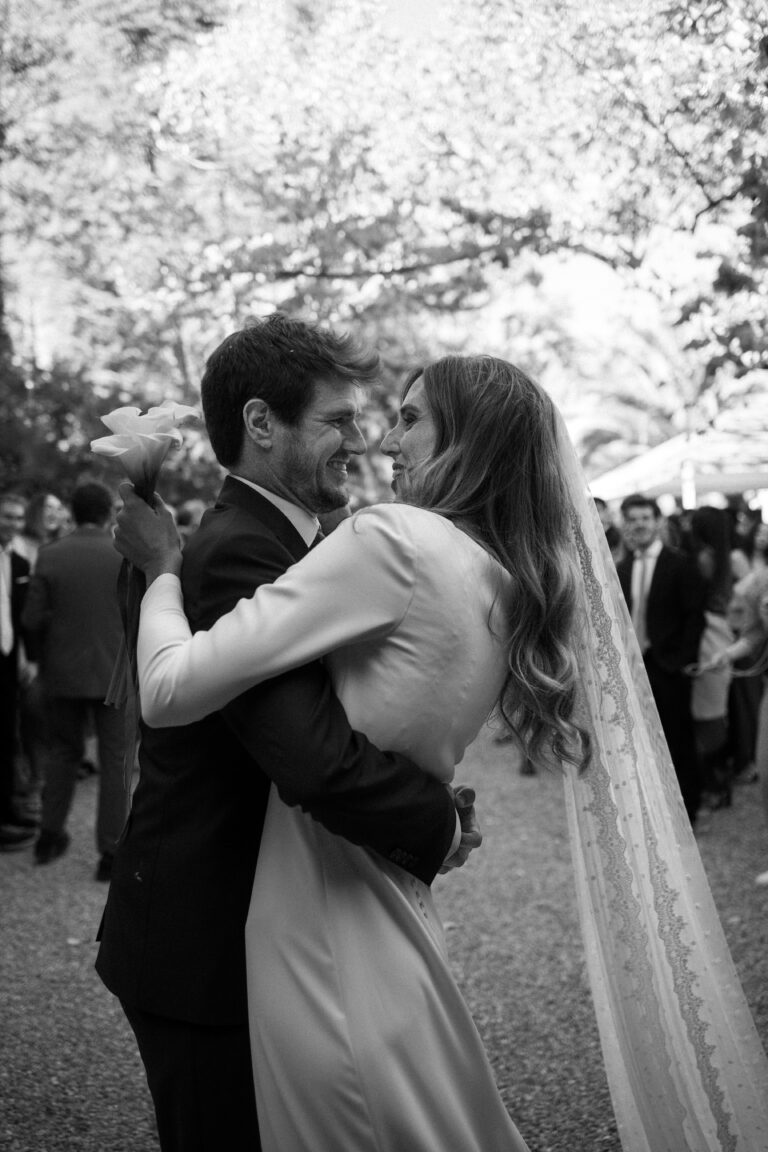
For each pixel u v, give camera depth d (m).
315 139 6.86
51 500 8.95
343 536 1.99
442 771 2.05
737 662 8.56
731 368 6.04
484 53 6.25
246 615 1.93
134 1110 3.64
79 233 8.13
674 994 2.20
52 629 6.43
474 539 2.10
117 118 7.73
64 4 7.45
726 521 7.83
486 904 5.75
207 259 7.49
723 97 5.39
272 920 2.01
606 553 2.24
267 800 2.11
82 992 4.70
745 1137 2.18
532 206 6.49
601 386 16.16
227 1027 2.06
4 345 10.42
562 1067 3.85
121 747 6.27
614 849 2.21
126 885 2.13
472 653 2.02
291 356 2.13
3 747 7.40
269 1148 1.99
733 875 6.11
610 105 5.83
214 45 6.88
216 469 11.37
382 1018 1.95
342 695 2.01
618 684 2.21
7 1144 3.39
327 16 6.71
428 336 10.80
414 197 6.87
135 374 11.07
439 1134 1.96
